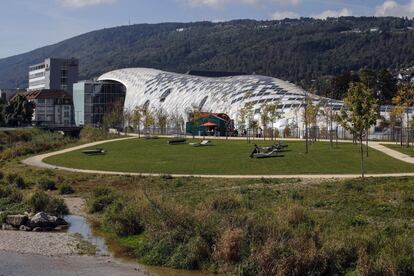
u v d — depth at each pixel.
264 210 42.00
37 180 76.38
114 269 33.12
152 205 41.78
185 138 132.88
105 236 42.03
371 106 66.69
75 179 77.56
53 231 44.25
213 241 34.28
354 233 33.88
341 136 124.81
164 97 187.38
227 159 88.81
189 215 37.97
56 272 32.28
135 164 91.25
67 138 153.62
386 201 49.03
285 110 139.50
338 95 199.88
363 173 63.56
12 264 33.84
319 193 54.56
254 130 137.00
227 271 31.67
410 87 92.25
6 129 161.38
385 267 28.39
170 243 35.22
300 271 29.81
